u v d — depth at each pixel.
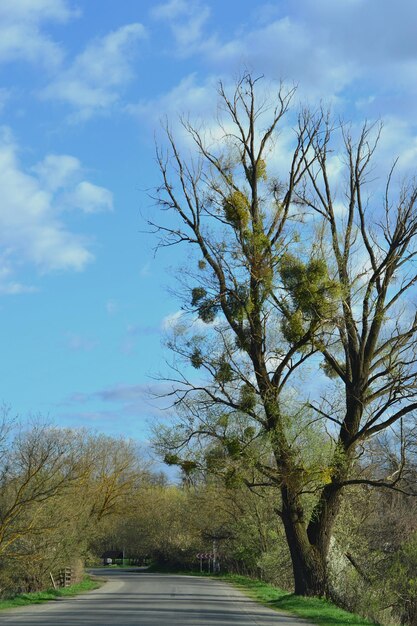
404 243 31.06
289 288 29.41
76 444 48.22
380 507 39.75
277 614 24.28
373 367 31.11
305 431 29.95
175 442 30.41
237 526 54.47
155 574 73.88
